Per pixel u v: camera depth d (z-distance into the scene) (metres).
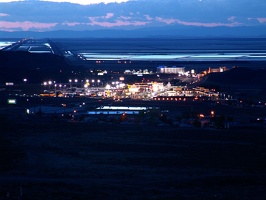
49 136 86.88
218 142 82.69
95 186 46.78
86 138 85.00
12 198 39.00
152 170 58.56
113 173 56.12
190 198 42.19
